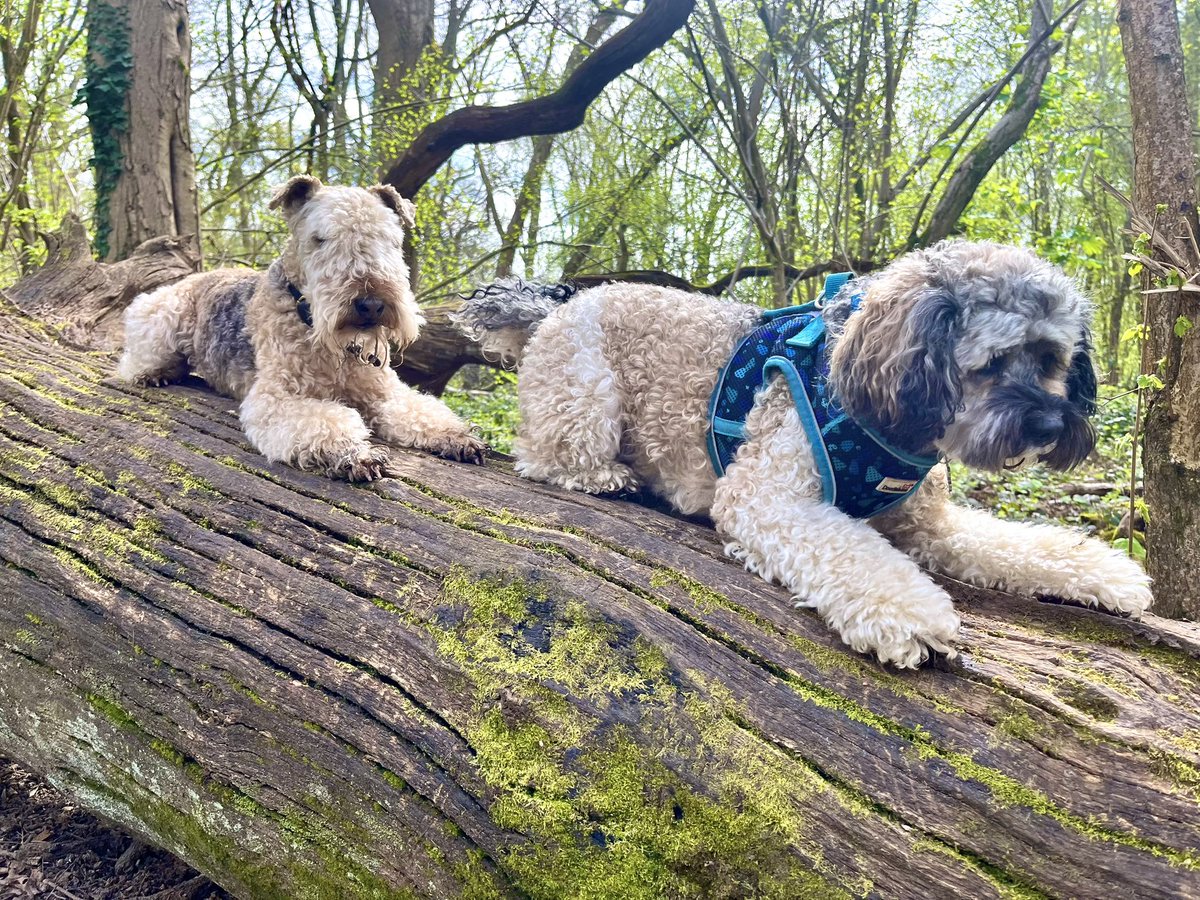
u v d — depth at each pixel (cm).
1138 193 112
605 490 92
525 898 61
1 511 96
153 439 102
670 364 90
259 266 288
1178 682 62
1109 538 160
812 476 77
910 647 63
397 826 66
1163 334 108
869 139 256
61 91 283
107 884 89
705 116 259
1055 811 54
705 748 61
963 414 74
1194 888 50
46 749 88
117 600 85
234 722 75
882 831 55
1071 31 212
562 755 63
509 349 112
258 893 73
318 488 91
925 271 75
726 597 71
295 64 288
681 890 57
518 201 348
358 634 74
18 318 146
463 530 82
